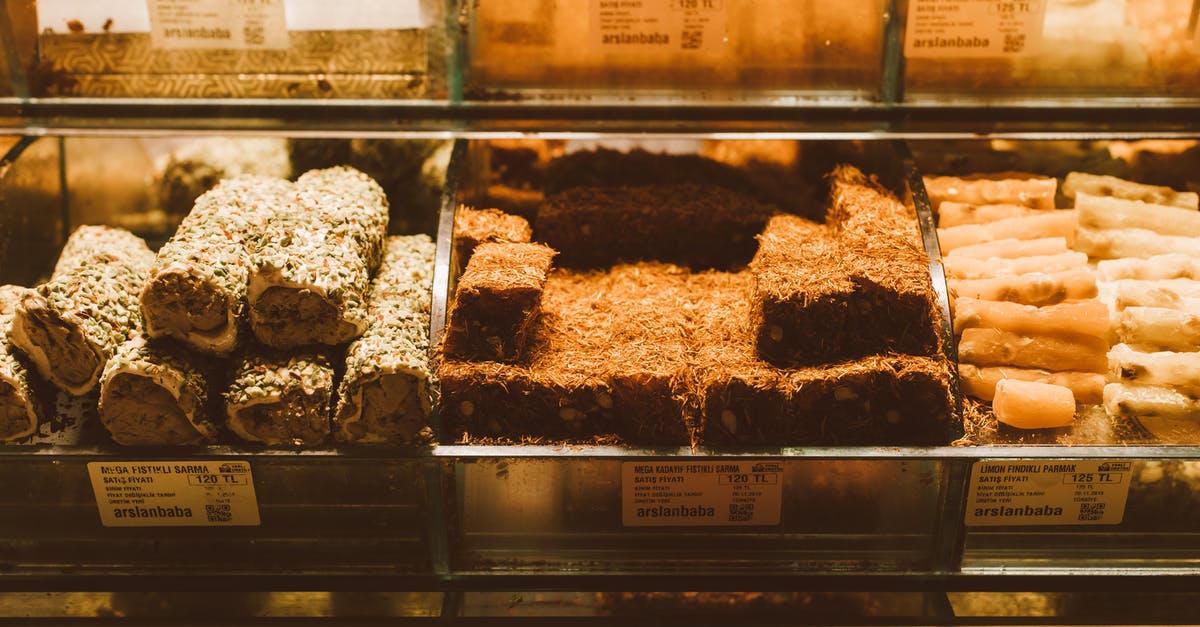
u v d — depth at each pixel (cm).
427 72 98
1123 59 98
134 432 87
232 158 106
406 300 93
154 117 99
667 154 107
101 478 88
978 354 95
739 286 101
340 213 93
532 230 106
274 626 90
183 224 92
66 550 91
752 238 105
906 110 98
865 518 90
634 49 97
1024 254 101
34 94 99
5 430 88
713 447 88
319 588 92
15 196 100
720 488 89
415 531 90
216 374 88
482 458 87
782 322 89
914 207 97
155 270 85
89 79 98
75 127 99
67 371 88
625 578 92
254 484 88
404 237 104
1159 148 106
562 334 94
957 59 98
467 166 100
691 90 98
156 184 107
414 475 88
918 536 90
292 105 98
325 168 106
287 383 86
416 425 87
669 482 88
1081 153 107
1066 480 88
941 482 88
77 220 107
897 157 100
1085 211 105
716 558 91
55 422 89
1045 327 95
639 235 105
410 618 90
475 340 89
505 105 98
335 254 89
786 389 87
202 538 91
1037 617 90
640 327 94
